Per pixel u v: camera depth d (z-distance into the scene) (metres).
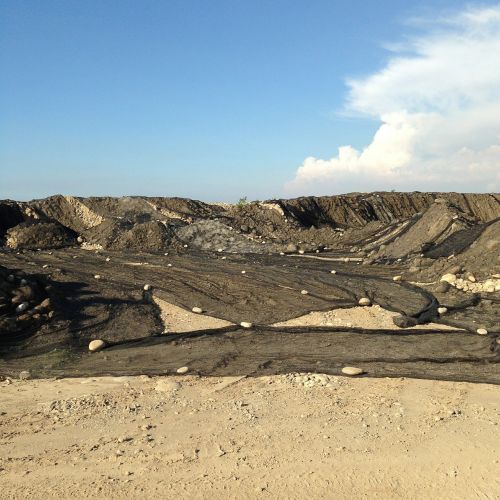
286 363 8.95
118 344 10.35
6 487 5.00
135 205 35.34
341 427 6.32
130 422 6.58
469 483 5.04
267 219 31.98
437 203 22.08
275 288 14.97
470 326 10.62
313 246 25.17
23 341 10.01
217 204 42.28
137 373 8.68
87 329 10.88
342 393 7.57
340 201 40.41
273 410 6.93
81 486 4.99
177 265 19.39
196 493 4.87
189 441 5.97
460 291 13.48
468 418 6.57
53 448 5.84
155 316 12.40
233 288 15.13
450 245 17.72
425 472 5.23
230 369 8.75
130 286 15.18
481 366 8.56
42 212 32.56
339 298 13.56
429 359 8.80
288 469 5.29
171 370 8.73
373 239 24.75
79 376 8.63
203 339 10.49
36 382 8.37
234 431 6.23
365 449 5.71
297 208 37.28
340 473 5.21
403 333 10.36
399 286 14.72
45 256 22.08
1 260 20.03
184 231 27.08
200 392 7.73
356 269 18.66
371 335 10.32
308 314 12.29
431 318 11.36
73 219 33.22
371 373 8.34
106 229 27.19
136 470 5.30
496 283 13.36
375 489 4.95
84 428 6.40
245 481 5.07
